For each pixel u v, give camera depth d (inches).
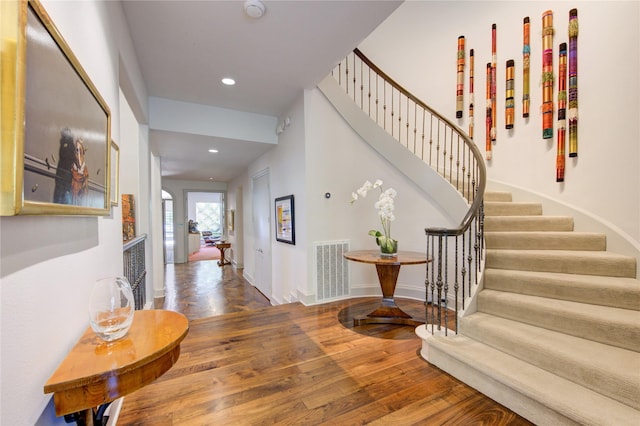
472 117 163.0
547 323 82.5
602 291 82.2
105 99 65.9
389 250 123.6
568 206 125.4
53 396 34.8
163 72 125.9
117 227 75.5
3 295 26.6
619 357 66.1
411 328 117.0
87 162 45.1
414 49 181.3
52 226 36.7
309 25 96.3
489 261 109.6
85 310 48.6
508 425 64.4
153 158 214.1
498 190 152.1
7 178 25.3
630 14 108.2
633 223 104.8
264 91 146.8
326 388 77.5
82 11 49.9
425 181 143.9
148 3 85.1
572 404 59.1
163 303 196.5
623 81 109.4
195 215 645.9
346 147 159.8
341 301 153.9
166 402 71.4
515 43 147.3
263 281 216.5
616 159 110.9
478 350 82.4
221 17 91.8
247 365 88.8
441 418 66.4
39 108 30.1
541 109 136.9
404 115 182.9
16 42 25.9
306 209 148.6
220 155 213.2
